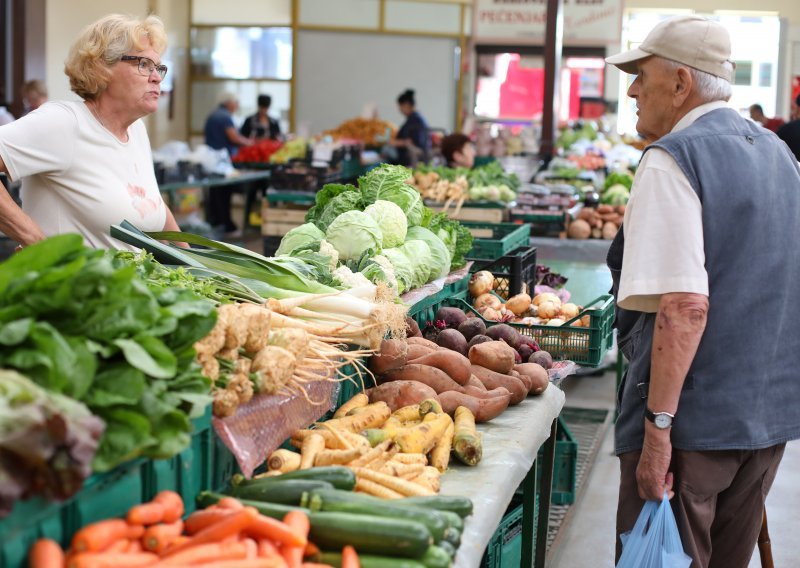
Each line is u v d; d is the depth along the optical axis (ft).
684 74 8.76
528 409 10.16
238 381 6.85
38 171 9.71
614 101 54.95
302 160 28.89
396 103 56.08
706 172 8.32
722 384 8.50
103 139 10.05
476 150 45.65
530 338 11.80
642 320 9.09
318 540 6.28
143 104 10.06
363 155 41.55
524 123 55.93
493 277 15.01
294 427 7.85
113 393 5.60
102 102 10.05
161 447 5.80
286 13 55.21
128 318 5.75
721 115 8.73
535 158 39.42
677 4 57.77
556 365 11.88
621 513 9.18
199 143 56.65
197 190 41.57
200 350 6.56
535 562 12.24
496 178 26.66
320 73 55.77
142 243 9.00
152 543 5.70
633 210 8.48
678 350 8.19
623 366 19.20
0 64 38.32
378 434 8.27
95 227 10.11
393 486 7.35
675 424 8.62
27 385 5.05
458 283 14.24
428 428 8.25
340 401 9.16
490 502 7.57
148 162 10.82
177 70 54.75
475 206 22.90
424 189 24.56
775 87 57.82
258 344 7.23
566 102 57.16
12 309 5.46
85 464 4.97
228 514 5.96
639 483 8.66
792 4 56.65
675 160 8.34
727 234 8.36
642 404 8.98
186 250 9.53
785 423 8.79
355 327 8.69
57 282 5.57
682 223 8.22
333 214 13.05
